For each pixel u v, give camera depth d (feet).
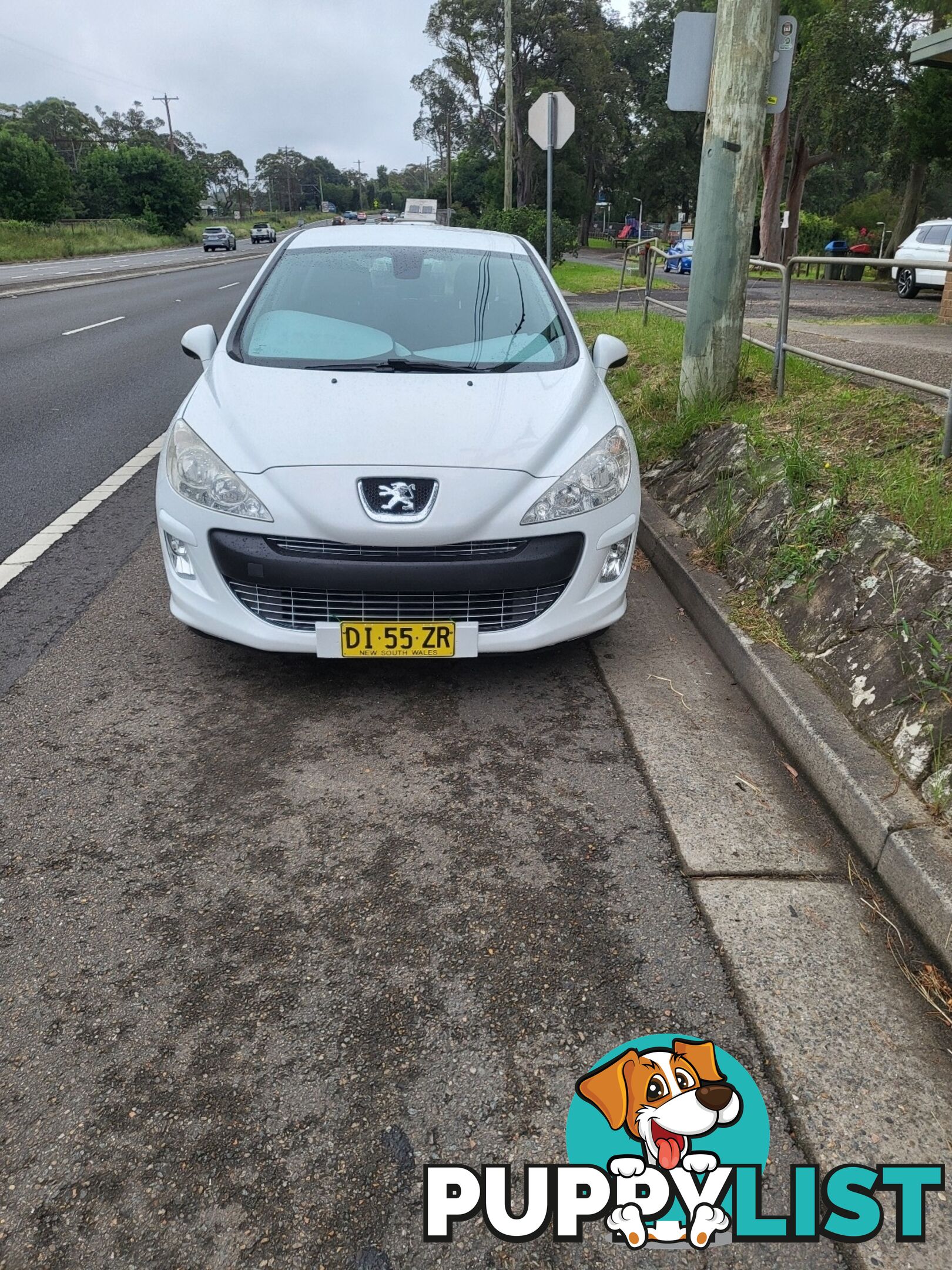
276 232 274.98
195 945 7.51
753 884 8.38
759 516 14.60
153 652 12.60
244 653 12.64
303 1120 6.07
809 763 9.98
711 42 17.80
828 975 7.35
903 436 15.55
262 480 10.52
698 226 18.92
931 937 7.64
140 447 24.22
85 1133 5.94
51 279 87.76
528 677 12.23
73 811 9.20
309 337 13.28
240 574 10.61
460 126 225.76
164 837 8.84
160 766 10.00
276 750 10.39
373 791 9.68
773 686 11.00
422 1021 6.83
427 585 10.43
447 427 11.03
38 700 11.28
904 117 89.15
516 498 10.57
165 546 11.46
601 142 206.28
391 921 7.84
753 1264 5.36
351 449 10.62
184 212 246.27
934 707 9.37
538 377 12.55
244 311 13.99
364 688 11.84
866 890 8.37
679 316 36.09
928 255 59.00
